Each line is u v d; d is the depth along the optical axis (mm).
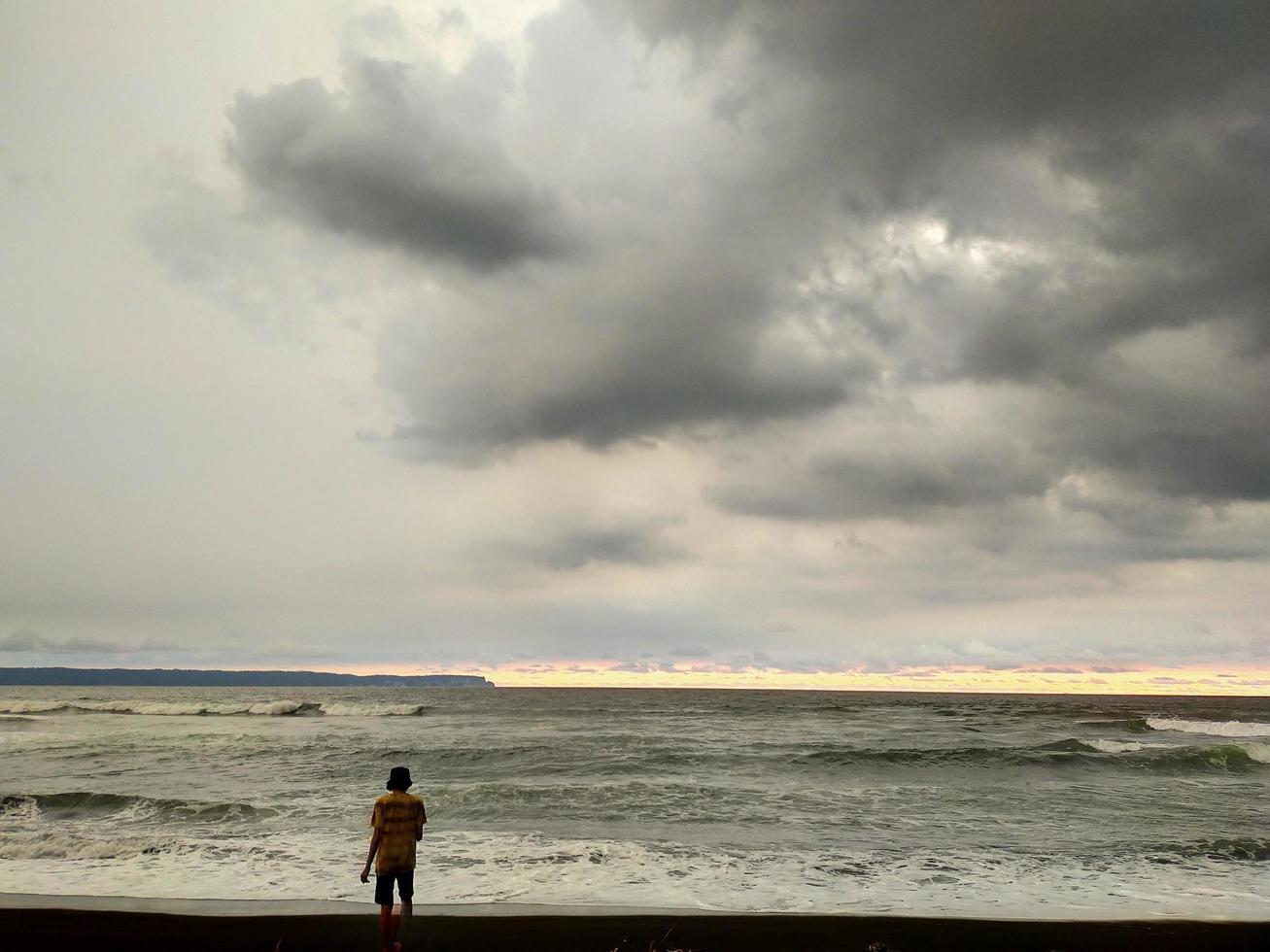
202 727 40719
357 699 93625
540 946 8039
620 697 117812
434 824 14891
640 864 11664
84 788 18922
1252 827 15117
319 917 8883
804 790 19031
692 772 22516
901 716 59531
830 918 9039
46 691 146000
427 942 8109
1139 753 27281
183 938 8117
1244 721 58938
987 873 11344
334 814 15352
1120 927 8820
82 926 8484
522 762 24578
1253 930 8750
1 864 11445
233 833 13594
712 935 8445
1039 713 66250
